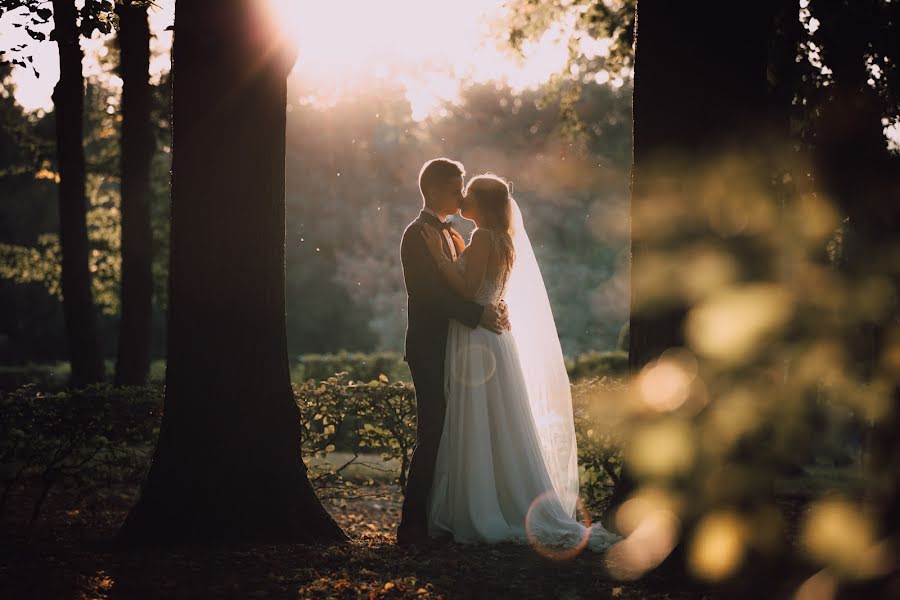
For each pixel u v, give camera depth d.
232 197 5.92
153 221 22.69
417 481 6.02
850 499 1.29
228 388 5.93
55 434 7.09
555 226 30.14
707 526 1.37
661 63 4.74
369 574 4.95
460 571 5.05
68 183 14.27
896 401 1.34
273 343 6.07
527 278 6.60
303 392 8.05
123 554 5.51
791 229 1.43
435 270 6.15
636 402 1.41
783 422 1.36
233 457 5.91
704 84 4.65
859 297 1.36
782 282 1.38
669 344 4.48
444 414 6.08
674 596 4.26
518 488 6.00
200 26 5.88
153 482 5.95
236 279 5.93
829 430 1.39
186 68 5.95
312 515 6.07
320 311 39.53
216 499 5.86
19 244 39.94
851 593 1.24
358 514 9.26
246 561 5.23
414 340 6.16
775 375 1.37
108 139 23.09
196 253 5.93
